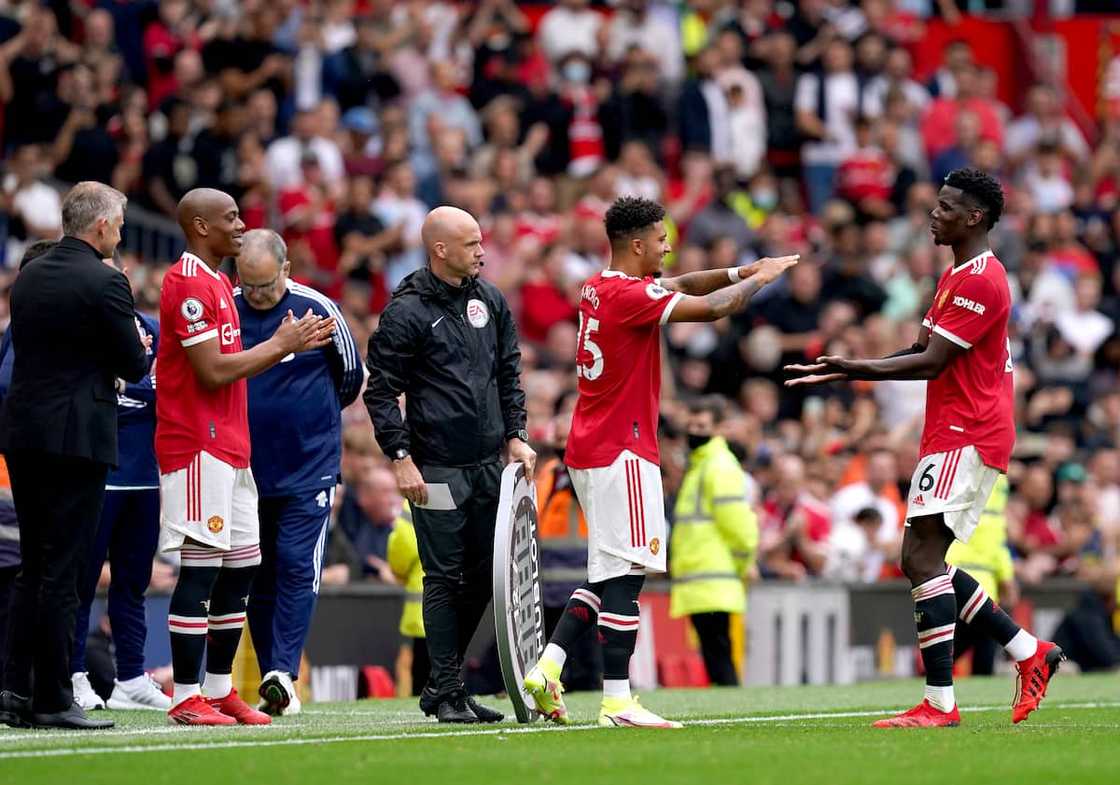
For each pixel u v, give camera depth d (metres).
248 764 21.19
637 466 26.61
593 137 73.31
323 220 62.12
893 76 78.81
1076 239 76.00
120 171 58.97
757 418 59.28
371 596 40.66
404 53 71.50
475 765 21.08
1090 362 69.88
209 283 27.02
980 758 22.03
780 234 67.19
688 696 38.19
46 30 59.47
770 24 79.62
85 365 25.97
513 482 27.36
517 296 62.91
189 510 27.19
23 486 26.14
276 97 66.94
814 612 47.91
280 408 31.08
